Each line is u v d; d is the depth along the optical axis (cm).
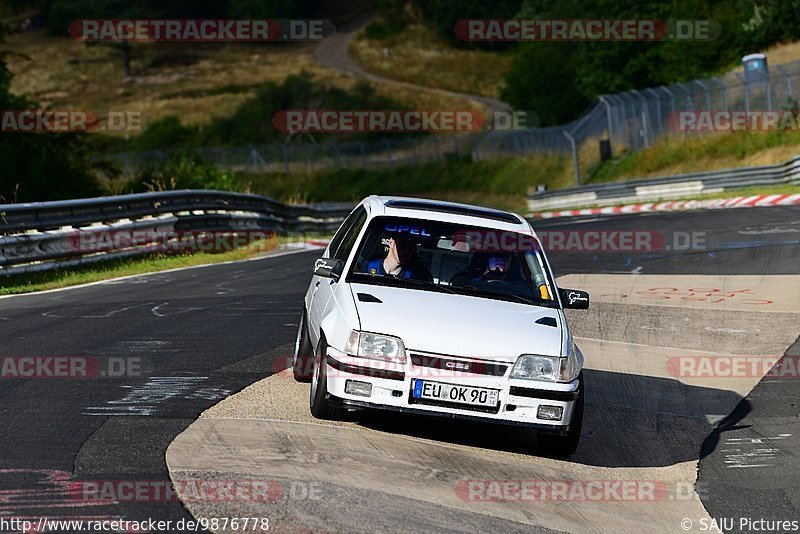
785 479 1841
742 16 14688
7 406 1872
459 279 1927
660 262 4850
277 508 1396
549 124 18400
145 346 2527
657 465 1898
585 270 4631
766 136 11038
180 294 3594
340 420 1884
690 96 11825
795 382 2588
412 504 1488
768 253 4941
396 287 1884
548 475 1747
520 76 18750
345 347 1714
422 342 1700
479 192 15062
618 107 13138
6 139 7550
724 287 4047
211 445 1673
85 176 7819
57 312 3030
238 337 2739
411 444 1798
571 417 1784
